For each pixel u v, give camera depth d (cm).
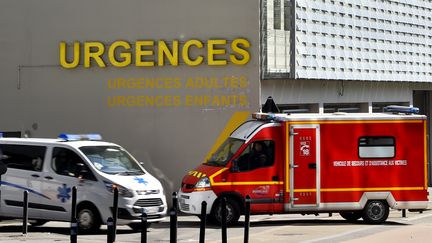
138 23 3525
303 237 2403
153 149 3516
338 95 3850
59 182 2559
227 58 3447
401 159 2794
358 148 2773
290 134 2745
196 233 2580
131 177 2567
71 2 3591
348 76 3784
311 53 3572
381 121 2788
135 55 3522
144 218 1678
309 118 2755
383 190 2781
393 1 4178
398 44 4178
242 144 2750
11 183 2631
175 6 3488
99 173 2525
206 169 2784
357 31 3894
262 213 2744
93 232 2516
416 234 2442
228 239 2364
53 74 3612
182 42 3484
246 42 3425
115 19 3550
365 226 2730
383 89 4147
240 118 3434
